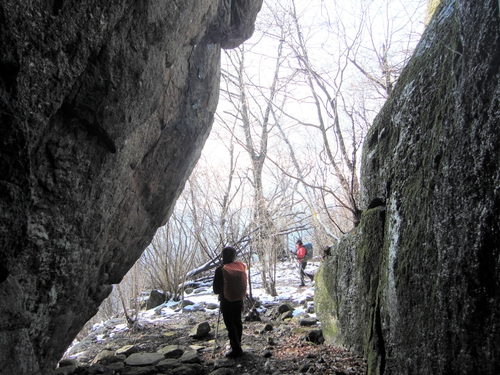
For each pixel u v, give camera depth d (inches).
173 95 161.8
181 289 386.9
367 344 156.2
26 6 82.2
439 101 118.6
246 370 184.7
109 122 114.9
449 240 97.4
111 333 290.7
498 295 81.3
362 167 184.5
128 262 189.5
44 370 139.9
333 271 218.1
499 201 82.0
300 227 403.2
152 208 186.9
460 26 103.3
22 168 91.9
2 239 92.7
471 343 87.0
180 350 219.3
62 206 114.3
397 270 126.2
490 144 85.7
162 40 128.6
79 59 99.1
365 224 173.0
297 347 214.1
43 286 118.3
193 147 199.2
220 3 175.9
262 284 413.4
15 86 84.5
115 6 103.0
